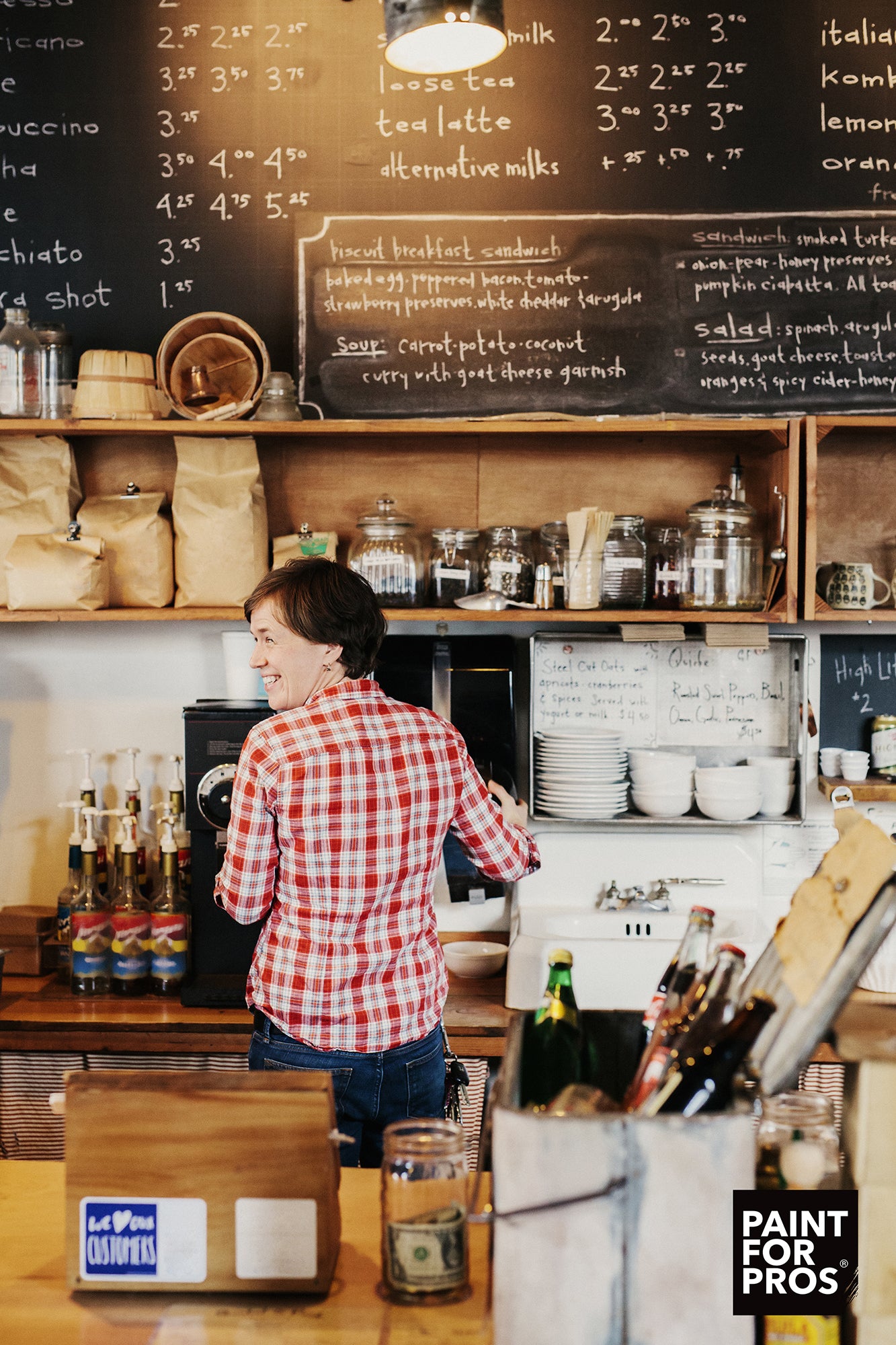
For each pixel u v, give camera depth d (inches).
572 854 109.4
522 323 112.6
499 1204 39.9
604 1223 39.1
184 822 110.8
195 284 113.9
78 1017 98.1
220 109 113.1
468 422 103.4
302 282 112.7
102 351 105.0
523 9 112.0
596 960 97.6
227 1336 44.1
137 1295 47.4
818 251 112.2
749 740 116.0
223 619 104.2
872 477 113.7
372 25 112.3
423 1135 47.4
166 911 104.3
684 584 105.0
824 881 42.9
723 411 112.4
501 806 83.4
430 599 110.2
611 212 112.3
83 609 103.4
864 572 105.7
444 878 116.0
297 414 106.5
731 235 112.3
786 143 112.1
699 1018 44.3
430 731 74.6
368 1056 70.7
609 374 112.6
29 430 103.2
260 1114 47.1
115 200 113.9
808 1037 38.6
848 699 115.3
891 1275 40.2
